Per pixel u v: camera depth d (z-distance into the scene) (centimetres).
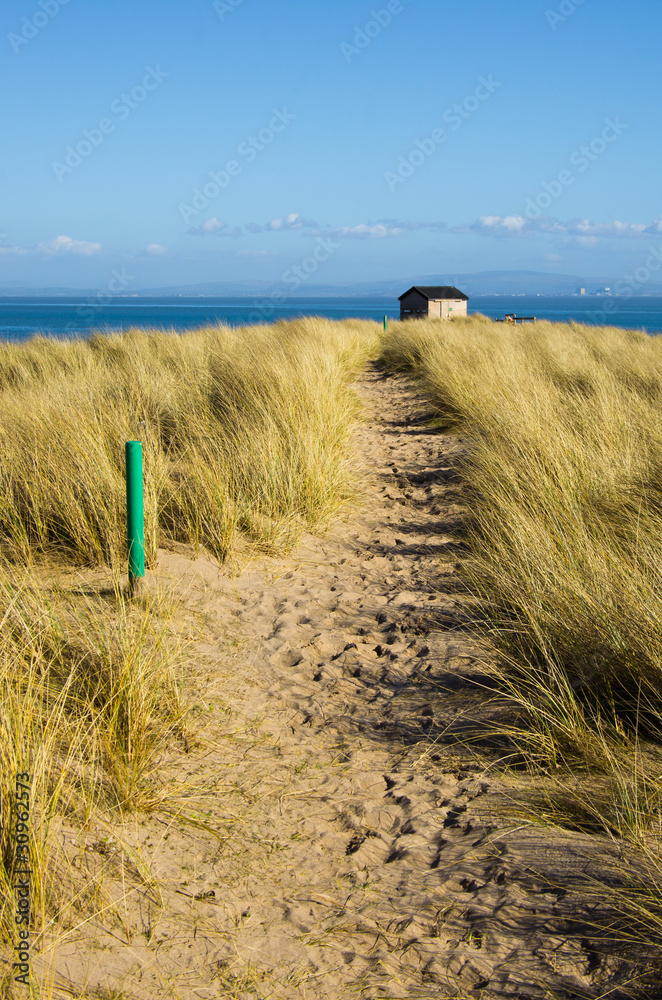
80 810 273
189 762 326
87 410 695
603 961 218
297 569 573
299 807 306
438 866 268
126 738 315
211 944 232
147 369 1024
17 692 297
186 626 447
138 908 242
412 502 761
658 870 241
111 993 209
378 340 2517
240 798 308
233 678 404
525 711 356
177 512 600
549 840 271
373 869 270
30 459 573
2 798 238
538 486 559
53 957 215
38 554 507
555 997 208
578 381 1030
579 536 455
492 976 218
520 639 404
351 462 888
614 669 350
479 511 624
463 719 367
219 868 267
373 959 229
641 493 538
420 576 562
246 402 840
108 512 520
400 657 433
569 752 323
